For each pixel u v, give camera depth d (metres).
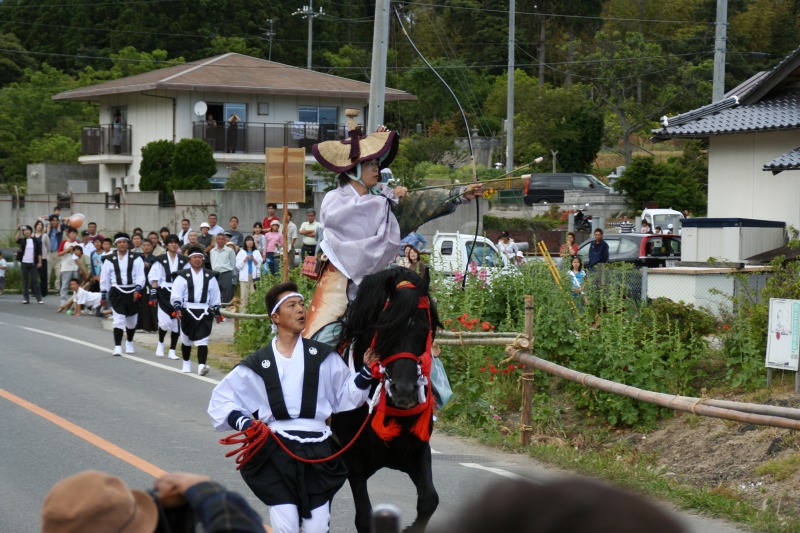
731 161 24.81
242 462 6.02
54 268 31.92
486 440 11.59
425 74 62.38
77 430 11.40
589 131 55.44
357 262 7.25
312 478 6.01
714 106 25.05
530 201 48.81
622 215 44.97
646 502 1.69
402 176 36.56
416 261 16.08
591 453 11.34
